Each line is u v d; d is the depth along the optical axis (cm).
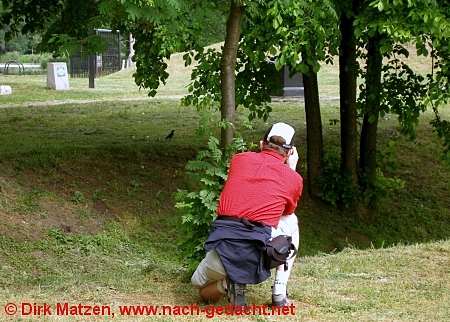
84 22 1236
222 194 603
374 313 625
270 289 710
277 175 601
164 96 2377
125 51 4425
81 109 2003
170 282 737
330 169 1472
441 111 2119
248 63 1345
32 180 1241
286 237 590
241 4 755
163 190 1341
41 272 1002
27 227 1107
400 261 878
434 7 1077
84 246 1102
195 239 734
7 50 6047
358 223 1452
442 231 1491
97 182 1303
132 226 1208
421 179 1655
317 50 1083
